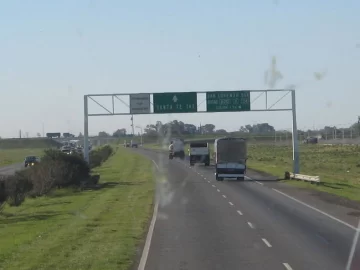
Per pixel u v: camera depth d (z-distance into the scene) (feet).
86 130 202.28
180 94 199.72
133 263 56.59
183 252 62.80
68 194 161.79
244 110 200.34
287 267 52.65
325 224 87.30
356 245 66.18
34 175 165.37
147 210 110.83
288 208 112.16
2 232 86.63
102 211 109.70
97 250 63.67
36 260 57.88
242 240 71.36
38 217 107.45
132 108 200.03
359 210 107.76
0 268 53.98
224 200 130.41
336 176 207.21
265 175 222.28
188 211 108.78
